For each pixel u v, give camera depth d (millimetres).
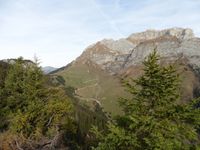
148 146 15531
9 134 39438
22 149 38906
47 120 41781
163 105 16141
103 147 16359
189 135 15680
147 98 16453
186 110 15914
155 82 16109
